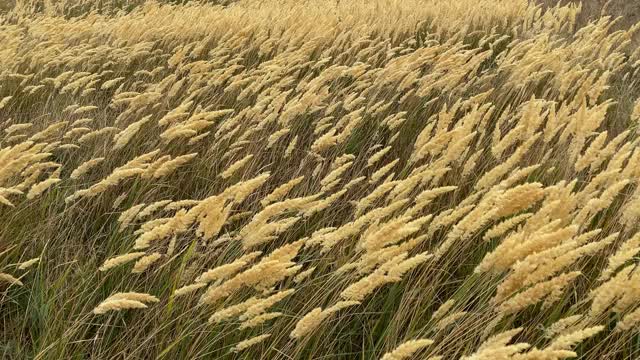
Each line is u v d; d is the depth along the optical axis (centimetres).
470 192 345
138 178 374
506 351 145
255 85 525
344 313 260
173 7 1270
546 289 192
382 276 197
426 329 241
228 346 232
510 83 556
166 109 527
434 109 549
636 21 1014
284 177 412
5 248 293
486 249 292
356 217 298
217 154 420
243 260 209
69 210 317
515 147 439
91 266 292
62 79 518
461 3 1090
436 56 663
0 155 268
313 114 527
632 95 670
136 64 713
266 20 937
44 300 260
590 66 682
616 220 292
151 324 255
